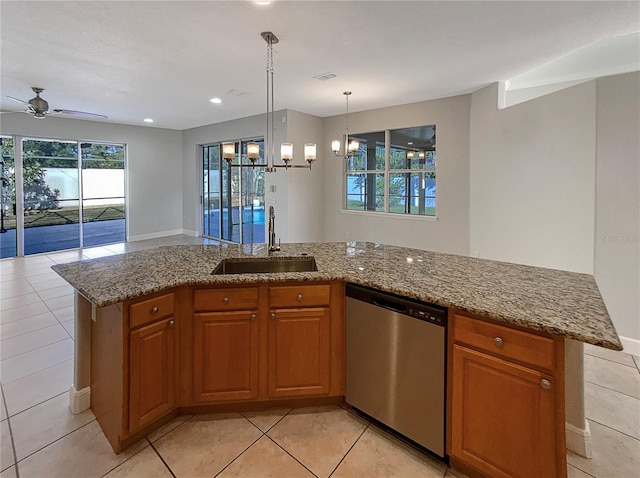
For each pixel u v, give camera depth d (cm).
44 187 657
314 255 259
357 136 628
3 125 591
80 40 303
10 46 317
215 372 201
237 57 344
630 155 285
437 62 362
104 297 162
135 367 176
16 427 197
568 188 336
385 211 595
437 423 169
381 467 171
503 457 148
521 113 394
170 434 192
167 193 827
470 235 494
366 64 366
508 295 165
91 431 194
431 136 539
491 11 255
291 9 251
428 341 168
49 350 289
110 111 608
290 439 189
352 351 203
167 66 370
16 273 521
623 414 208
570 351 178
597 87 300
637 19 269
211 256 253
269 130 622
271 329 202
